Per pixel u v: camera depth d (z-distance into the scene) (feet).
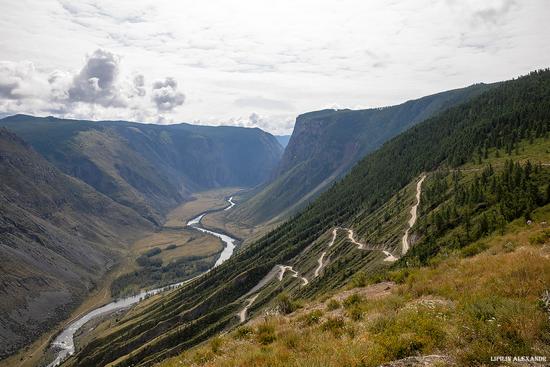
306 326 64.80
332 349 48.26
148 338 555.69
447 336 44.68
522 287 56.85
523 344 38.81
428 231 321.52
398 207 510.99
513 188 274.57
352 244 506.89
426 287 73.46
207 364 55.77
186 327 517.55
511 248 93.81
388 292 81.71
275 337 61.31
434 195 434.30
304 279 509.35
